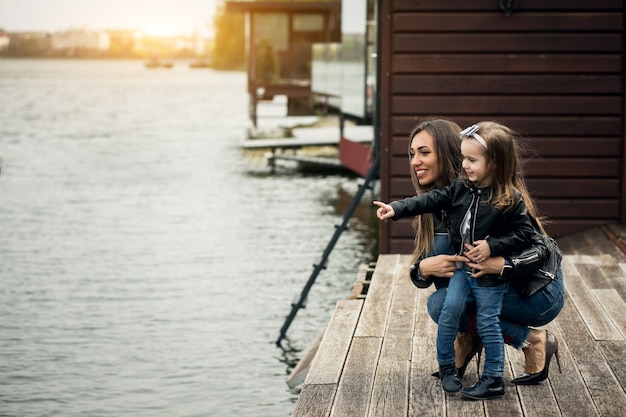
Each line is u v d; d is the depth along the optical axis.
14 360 9.55
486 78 11.10
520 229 5.07
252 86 39.47
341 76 21.38
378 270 8.52
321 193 21.47
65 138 35.53
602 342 6.18
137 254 14.71
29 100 63.25
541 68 11.08
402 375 5.54
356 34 18.88
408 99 11.12
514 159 5.07
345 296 12.11
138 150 31.12
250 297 12.08
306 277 13.15
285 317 11.18
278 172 25.39
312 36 38.69
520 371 5.62
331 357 5.88
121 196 20.86
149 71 172.88
